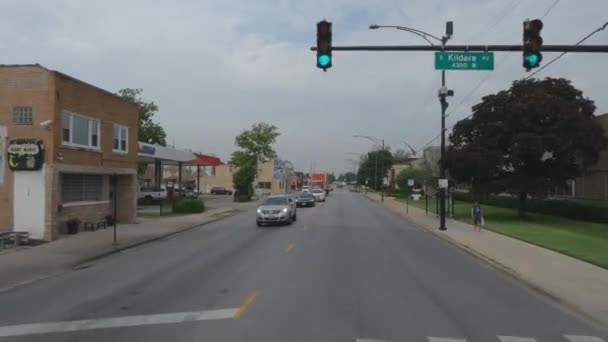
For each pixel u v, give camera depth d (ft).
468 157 114.42
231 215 129.29
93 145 79.66
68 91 70.54
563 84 115.24
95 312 29.86
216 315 28.71
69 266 48.21
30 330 26.17
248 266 46.57
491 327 27.48
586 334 26.76
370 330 26.13
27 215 65.36
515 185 114.01
